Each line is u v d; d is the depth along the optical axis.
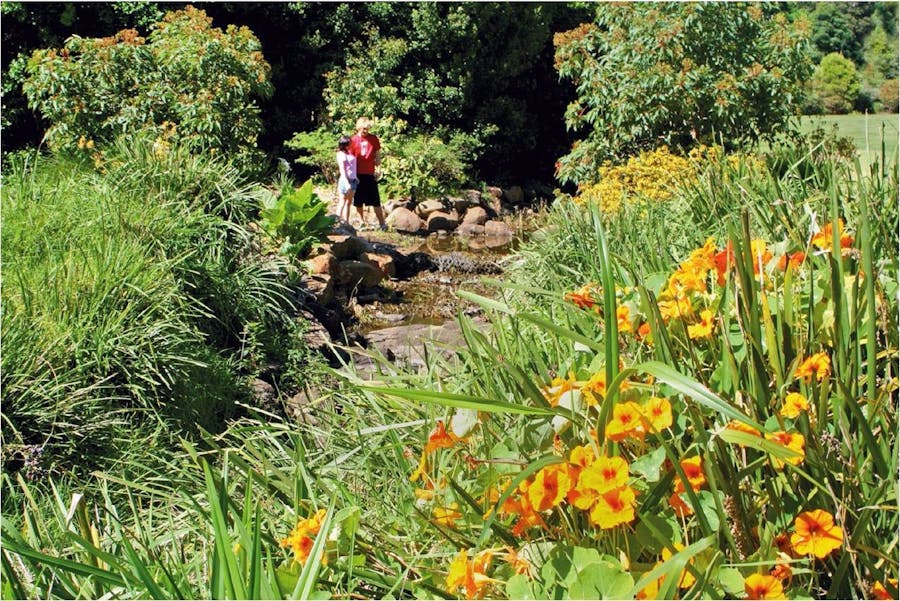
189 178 7.82
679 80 11.65
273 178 12.66
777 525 1.97
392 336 8.23
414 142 17.05
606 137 12.54
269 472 2.98
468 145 18.66
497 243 14.45
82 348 4.97
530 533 2.12
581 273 5.07
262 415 5.54
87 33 16.95
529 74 21.12
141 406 5.09
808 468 2.00
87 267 5.61
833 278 2.25
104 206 6.66
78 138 10.89
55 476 4.34
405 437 2.92
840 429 2.08
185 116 10.80
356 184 14.19
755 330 2.18
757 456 2.12
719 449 1.99
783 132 11.91
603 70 12.53
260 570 1.83
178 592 1.96
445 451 2.52
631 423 1.89
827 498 1.97
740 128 11.84
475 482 2.29
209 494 1.90
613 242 5.31
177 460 4.40
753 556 1.84
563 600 1.83
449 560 2.20
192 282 6.54
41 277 5.44
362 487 2.82
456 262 12.29
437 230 15.04
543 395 2.28
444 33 19.09
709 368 2.42
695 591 1.72
